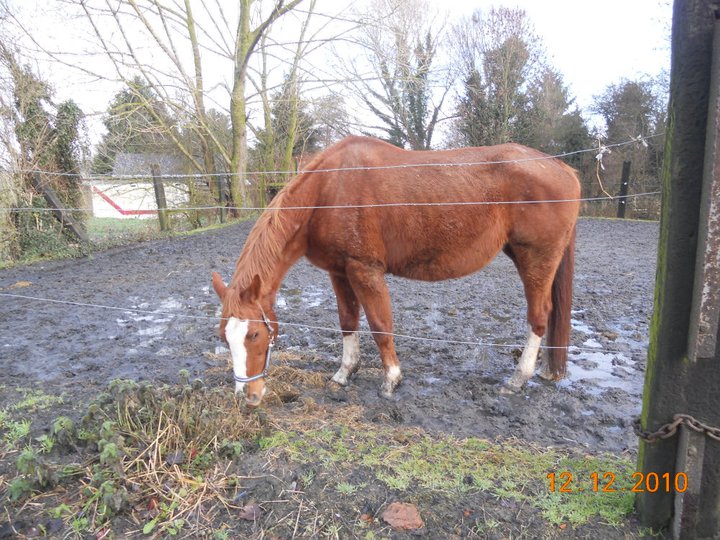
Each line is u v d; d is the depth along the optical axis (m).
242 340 2.58
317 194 3.09
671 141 1.67
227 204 13.20
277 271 3.03
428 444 2.60
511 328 4.72
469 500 2.16
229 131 15.10
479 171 3.11
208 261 8.13
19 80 7.65
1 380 3.54
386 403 3.14
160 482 2.20
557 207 3.08
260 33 11.84
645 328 4.70
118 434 2.33
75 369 3.77
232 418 2.61
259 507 2.11
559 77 18.41
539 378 3.56
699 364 1.75
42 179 8.20
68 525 2.02
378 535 1.96
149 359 3.96
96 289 6.32
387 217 3.04
